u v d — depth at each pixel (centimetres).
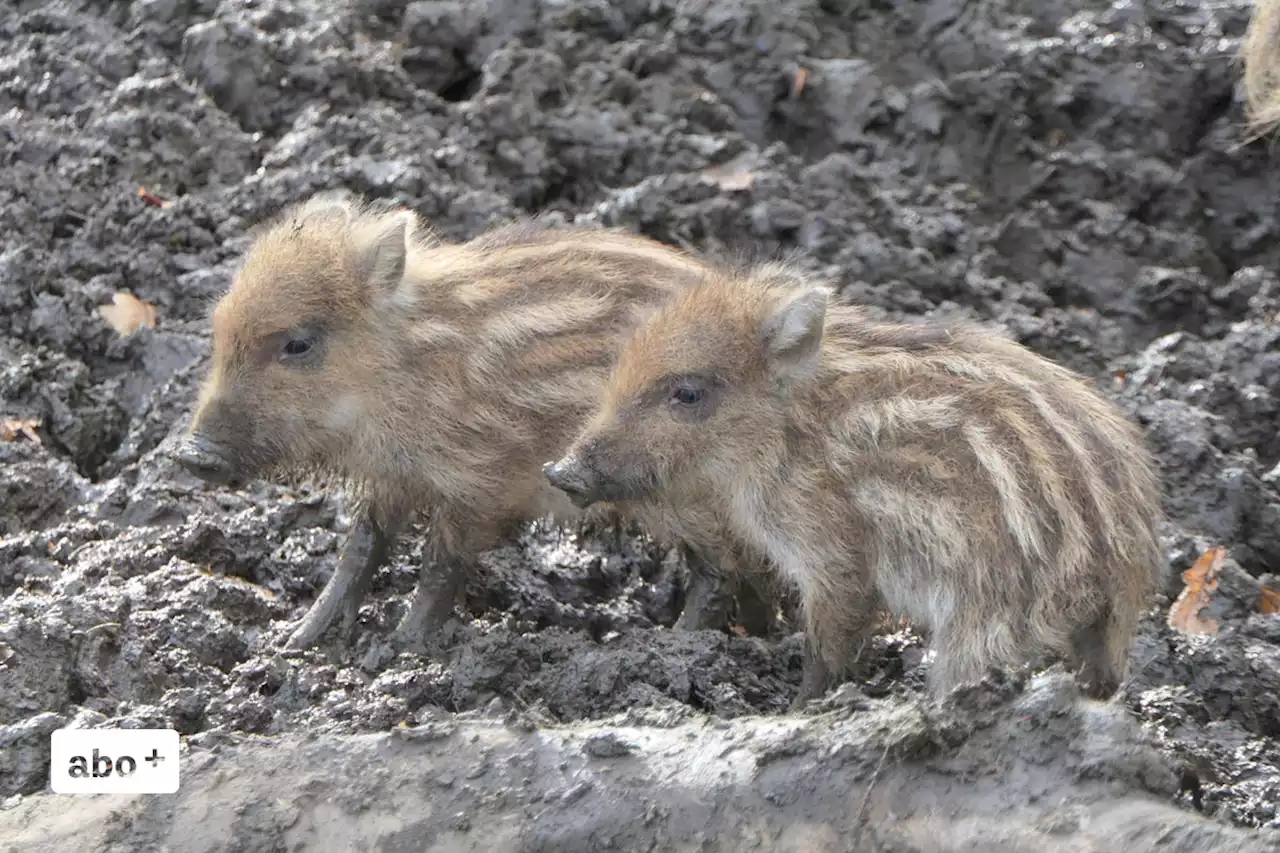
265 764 1253
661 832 1166
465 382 1529
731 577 1595
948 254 2250
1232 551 1864
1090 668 1376
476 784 1214
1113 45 2486
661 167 2288
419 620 1534
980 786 1138
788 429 1457
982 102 2412
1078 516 1353
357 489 1571
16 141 2206
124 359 1975
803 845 1139
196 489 1755
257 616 1570
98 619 1461
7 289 2000
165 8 2439
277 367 1501
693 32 2470
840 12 2581
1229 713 1564
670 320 1476
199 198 2189
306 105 2320
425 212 2123
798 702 1459
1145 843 1079
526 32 2452
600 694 1415
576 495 1466
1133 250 2305
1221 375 2061
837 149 2402
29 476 1752
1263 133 2175
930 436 1400
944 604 1384
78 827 1227
